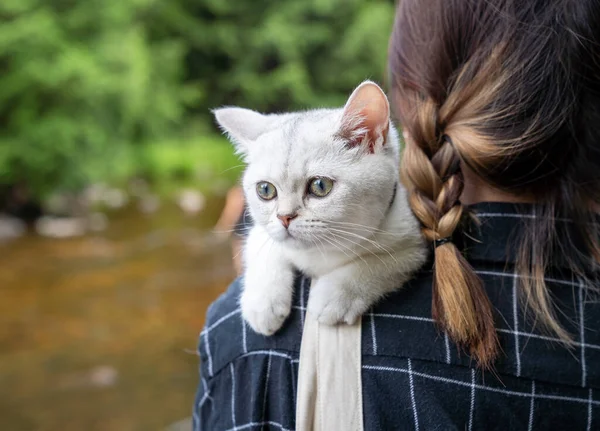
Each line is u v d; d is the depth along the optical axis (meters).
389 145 1.17
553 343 0.90
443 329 0.90
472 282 0.90
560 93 0.96
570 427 0.88
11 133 7.30
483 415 0.88
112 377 3.68
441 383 0.89
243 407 0.98
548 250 0.94
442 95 1.02
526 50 0.96
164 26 10.70
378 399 0.89
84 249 6.06
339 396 0.90
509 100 0.95
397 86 1.11
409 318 0.93
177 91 10.41
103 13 8.58
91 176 7.73
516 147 0.94
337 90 11.25
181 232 6.68
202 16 11.43
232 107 1.44
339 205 1.10
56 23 7.96
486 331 0.89
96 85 7.92
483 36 0.98
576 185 0.98
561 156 0.97
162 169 9.31
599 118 1.01
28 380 3.62
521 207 0.97
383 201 1.11
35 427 3.18
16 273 5.32
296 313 0.98
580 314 0.92
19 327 4.29
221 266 5.58
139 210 7.55
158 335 4.21
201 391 1.07
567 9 0.97
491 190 1.01
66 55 7.70
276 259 1.08
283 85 10.95
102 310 4.60
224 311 1.06
